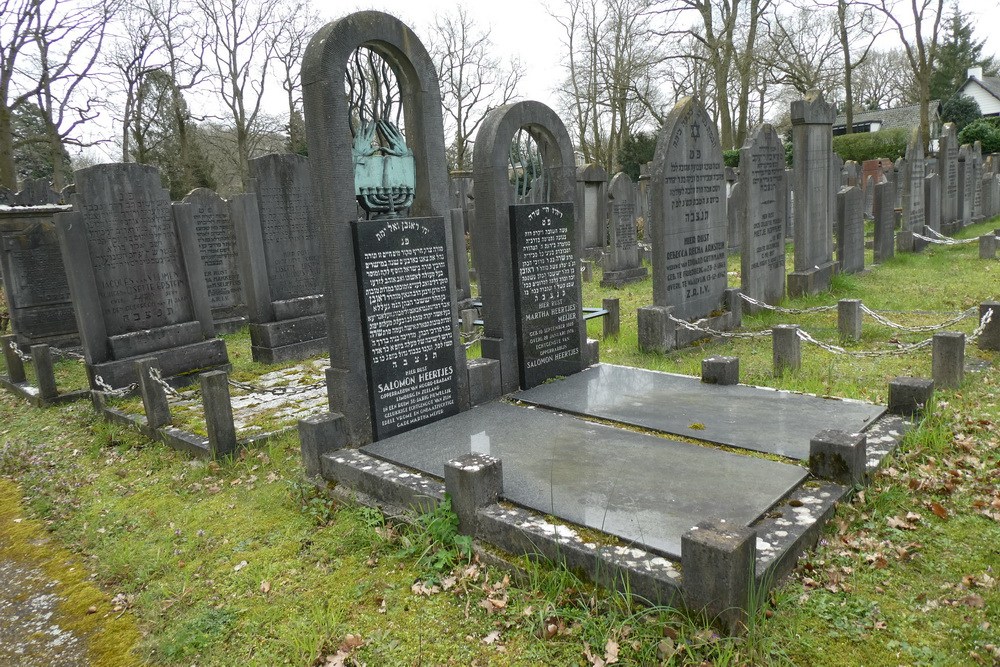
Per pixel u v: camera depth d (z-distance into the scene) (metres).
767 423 5.80
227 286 13.96
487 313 7.39
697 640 3.27
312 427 5.65
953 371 6.59
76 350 12.23
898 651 3.25
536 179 7.89
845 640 3.34
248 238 10.64
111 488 6.20
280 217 11.07
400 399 6.15
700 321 9.97
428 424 6.38
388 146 6.11
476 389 6.97
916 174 16.81
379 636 3.70
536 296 7.50
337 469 5.53
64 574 4.84
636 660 3.29
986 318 7.54
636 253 17.30
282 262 11.16
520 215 7.20
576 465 5.12
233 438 6.50
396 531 4.76
